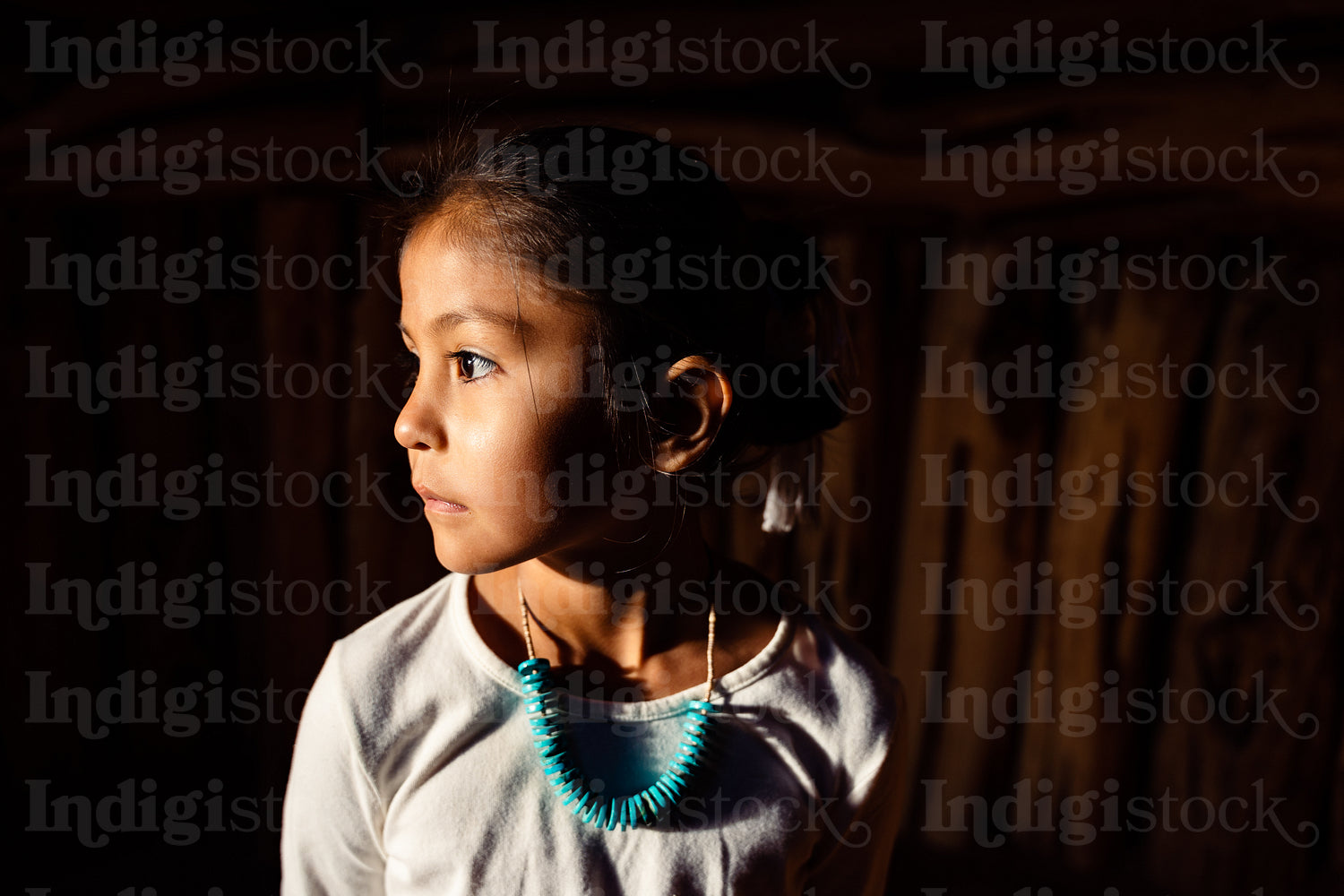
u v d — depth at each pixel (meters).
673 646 1.03
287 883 1.03
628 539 0.97
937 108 2.02
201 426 2.48
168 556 2.53
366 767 0.96
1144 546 2.30
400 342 2.33
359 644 1.00
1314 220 1.98
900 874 2.44
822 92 2.08
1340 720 2.24
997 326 2.30
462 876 0.95
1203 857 2.33
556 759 0.95
